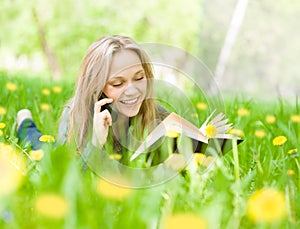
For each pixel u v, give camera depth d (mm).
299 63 14375
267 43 14266
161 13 15203
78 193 1171
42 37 14969
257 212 997
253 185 1642
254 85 14094
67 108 2369
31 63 15289
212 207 1145
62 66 15211
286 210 1285
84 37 15016
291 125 2459
